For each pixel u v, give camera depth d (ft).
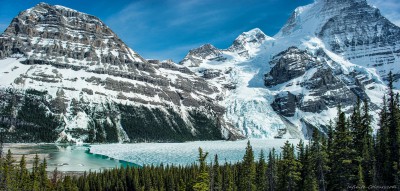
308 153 320.09
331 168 286.05
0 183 440.86
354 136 306.35
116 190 537.65
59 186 508.53
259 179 398.01
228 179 424.46
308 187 288.10
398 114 310.04
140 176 555.28
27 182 488.02
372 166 297.33
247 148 411.54
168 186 504.84
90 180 548.72
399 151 290.15
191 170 521.65
